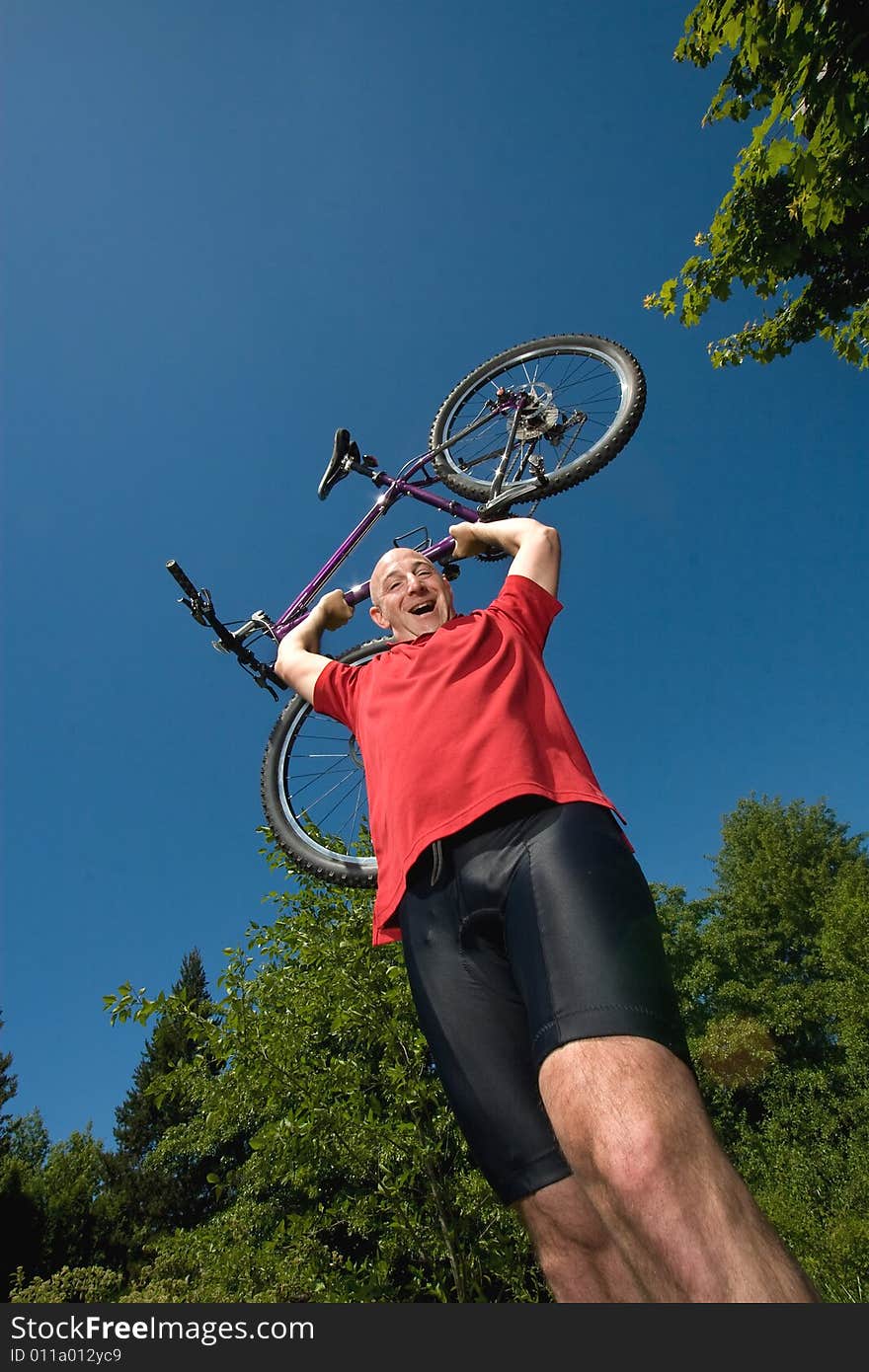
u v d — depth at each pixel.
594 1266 1.09
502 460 3.24
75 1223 20.81
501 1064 1.18
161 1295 5.42
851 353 5.04
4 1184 20.33
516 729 1.43
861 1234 8.91
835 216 3.44
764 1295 0.74
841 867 25.20
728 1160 0.85
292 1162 5.07
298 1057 4.79
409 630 2.13
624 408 3.07
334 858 2.85
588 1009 0.95
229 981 4.92
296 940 5.18
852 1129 16.81
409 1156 4.57
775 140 3.27
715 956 23.70
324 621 2.48
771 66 3.96
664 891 25.77
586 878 1.12
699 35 3.71
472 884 1.26
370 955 5.03
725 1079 19.84
